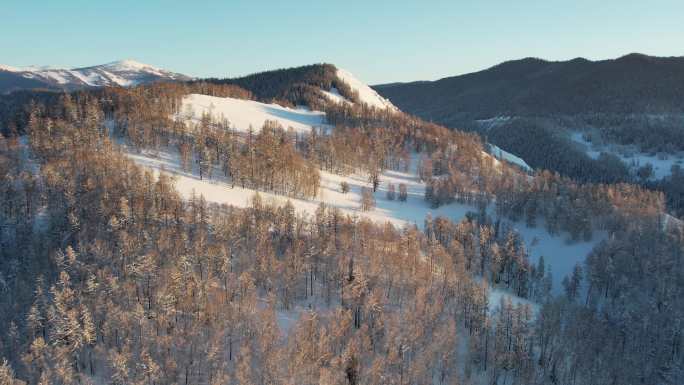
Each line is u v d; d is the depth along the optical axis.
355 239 150.38
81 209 146.12
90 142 197.25
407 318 108.94
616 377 113.00
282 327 111.12
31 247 128.38
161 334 99.12
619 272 169.62
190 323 101.31
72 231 137.62
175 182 179.38
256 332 100.56
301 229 156.00
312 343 96.94
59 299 100.88
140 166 186.75
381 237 152.38
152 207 142.62
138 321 98.38
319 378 88.81
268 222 154.00
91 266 117.75
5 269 127.31
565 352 111.38
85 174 161.38
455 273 137.62
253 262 127.62
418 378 98.12
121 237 124.94
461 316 125.81
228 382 90.12
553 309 121.12
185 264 113.75
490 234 194.25
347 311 109.62
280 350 91.69
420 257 147.75
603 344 124.94
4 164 168.25
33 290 112.88
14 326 98.94
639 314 140.62
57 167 163.75
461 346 117.88
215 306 104.75
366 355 102.69
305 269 130.50
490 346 112.56
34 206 154.62
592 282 169.00
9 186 154.00
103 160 172.50
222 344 98.75
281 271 124.44
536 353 118.19
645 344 128.75
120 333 98.94
